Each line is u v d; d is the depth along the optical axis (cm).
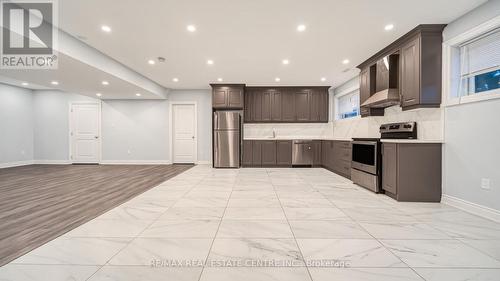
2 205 304
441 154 308
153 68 498
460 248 186
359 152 412
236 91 651
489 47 264
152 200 326
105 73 436
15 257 173
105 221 246
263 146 663
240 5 260
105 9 266
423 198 312
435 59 307
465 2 253
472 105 267
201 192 371
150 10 269
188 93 726
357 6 263
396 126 379
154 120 732
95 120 734
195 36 339
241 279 146
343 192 370
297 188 399
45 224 238
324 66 480
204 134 727
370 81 430
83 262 166
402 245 191
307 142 658
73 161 734
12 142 669
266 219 251
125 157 737
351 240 201
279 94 684
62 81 501
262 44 367
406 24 303
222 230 222
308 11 273
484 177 254
